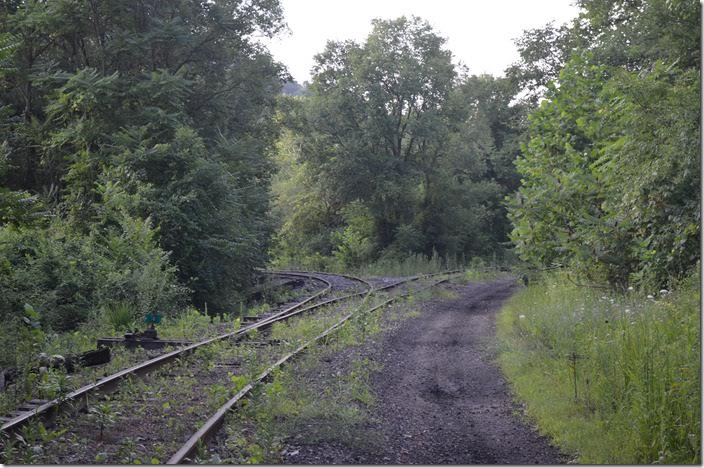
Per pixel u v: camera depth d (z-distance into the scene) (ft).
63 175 89.30
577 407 27.66
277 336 47.70
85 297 59.77
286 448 23.27
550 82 60.75
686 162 38.58
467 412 29.35
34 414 24.52
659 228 44.78
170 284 64.90
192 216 76.79
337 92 175.42
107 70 94.27
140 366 33.71
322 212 204.74
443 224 188.96
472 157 192.54
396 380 34.99
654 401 22.56
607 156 46.60
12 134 85.35
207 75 109.91
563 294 49.96
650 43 72.95
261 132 125.49
